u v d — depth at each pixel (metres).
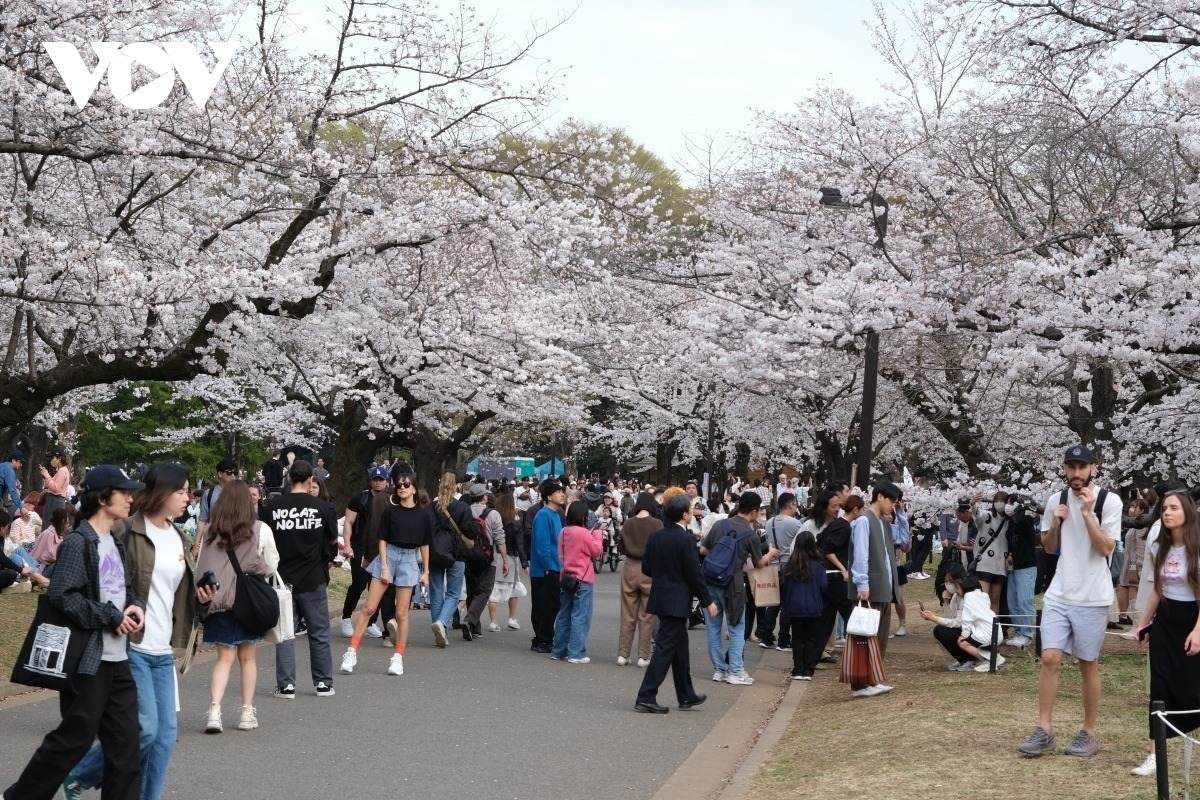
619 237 20.22
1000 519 15.78
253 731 9.49
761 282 21.36
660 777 8.55
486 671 13.57
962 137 17.39
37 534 19.36
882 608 13.26
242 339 17.20
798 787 7.75
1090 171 14.99
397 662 12.93
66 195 17.12
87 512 6.41
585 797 7.82
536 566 15.77
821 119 21.39
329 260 16.92
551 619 15.76
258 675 12.52
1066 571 8.35
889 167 18.81
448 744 9.31
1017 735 9.00
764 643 17.75
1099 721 9.61
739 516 14.56
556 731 10.10
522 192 18.62
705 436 37.81
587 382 30.34
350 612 16.28
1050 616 8.37
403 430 26.97
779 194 23.45
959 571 14.05
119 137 13.11
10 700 10.55
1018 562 15.73
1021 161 16.12
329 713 10.41
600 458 61.94
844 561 13.84
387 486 16.08
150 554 6.84
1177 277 12.45
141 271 15.45
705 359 21.98
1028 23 13.59
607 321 28.52
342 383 23.75
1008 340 14.13
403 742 9.30
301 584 11.20
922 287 15.05
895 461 32.94
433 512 15.42
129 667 6.45
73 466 40.62
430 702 11.22
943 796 7.16
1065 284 13.28
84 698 6.18
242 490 9.34
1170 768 7.87
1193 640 7.46
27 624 13.55
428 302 22.91
